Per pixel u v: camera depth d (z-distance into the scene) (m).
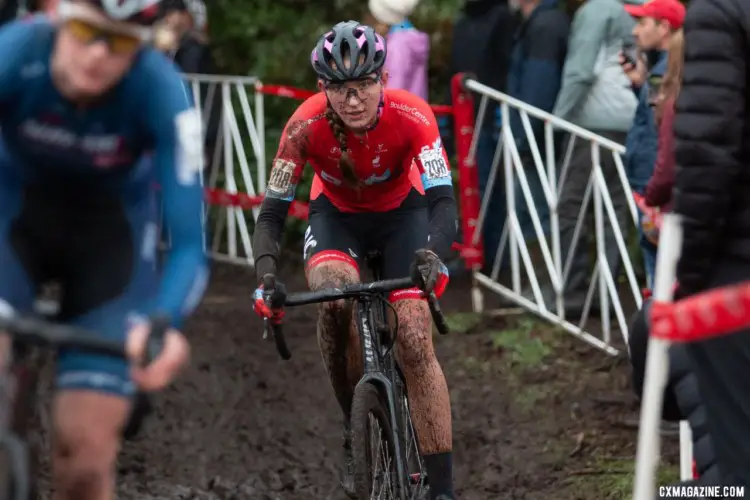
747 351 6.66
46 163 6.37
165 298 6.06
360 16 22.19
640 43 12.42
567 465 11.87
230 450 12.34
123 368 6.09
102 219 6.62
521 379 14.04
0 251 6.37
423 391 9.48
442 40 20.84
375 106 9.27
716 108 6.46
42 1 7.88
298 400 13.69
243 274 19.22
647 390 6.04
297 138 9.73
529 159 16.69
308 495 11.34
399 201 10.23
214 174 19.83
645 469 6.06
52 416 6.22
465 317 16.03
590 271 16.73
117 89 6.16
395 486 8.96
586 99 15.12
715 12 6.52
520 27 16.48
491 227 17.55
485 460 12.06
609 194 15.34
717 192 6.50
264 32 22.28
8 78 6.00
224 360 14.69
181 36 18.45
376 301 9.23
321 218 10.30
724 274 6.73
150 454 12.10
